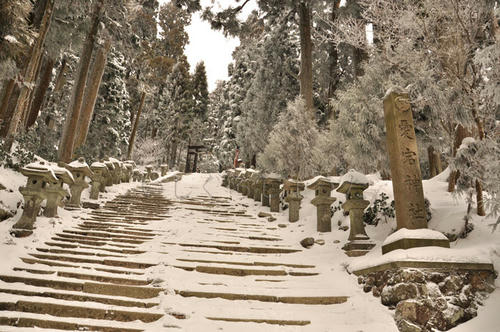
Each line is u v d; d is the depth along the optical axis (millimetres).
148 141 35969
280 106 20859
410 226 5793
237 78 33031
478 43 6543
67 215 8883
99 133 25438
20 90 11805
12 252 6020
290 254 7684
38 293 4867
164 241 7816
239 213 12055
